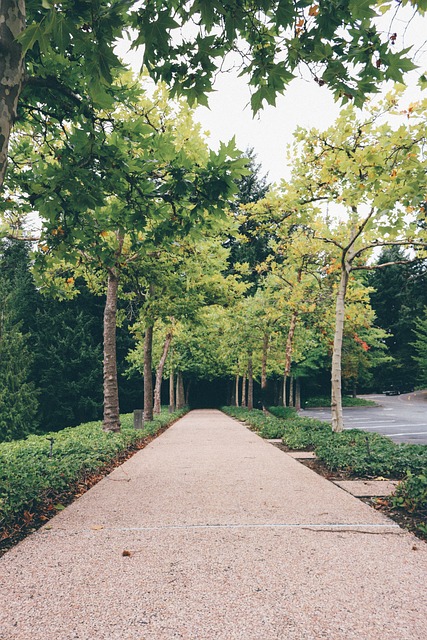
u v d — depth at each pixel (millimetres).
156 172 6395
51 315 39094
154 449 12070
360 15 3707
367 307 17328
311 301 17062
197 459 9930
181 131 12172
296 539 4312
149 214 6766
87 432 14562
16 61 3730
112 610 2934
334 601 3031
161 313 16797
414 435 16297
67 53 5457
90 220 7160
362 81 4223
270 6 3902
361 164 8391
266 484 6984
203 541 4277
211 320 23578
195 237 7117
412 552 3949
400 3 3664
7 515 4754
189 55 4164
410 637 2584
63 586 3305
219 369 40250
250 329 22188
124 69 5660
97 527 4746
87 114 5641
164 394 59125
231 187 5863
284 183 12562
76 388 37281
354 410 35750
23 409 30719
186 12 3814
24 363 32469
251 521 4938
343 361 33875
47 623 2777
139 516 5195
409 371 57875
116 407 13414
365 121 9930
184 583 3332
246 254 44656
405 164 8148
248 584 3305
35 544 4238
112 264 8047
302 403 50375
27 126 7414
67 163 5816
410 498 5359
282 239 15406
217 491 6516
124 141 5949
